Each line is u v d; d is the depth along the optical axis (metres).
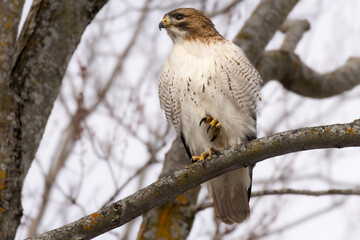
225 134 9.48
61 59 8.52
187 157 11.53
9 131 7.73
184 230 10.90
